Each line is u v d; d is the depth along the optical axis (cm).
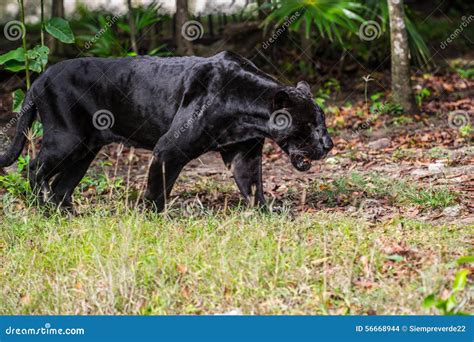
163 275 764
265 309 709
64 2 1914
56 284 770
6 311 747
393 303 710
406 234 871
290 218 924
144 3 1888
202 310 724
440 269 737
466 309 697
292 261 779
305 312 702
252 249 802
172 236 869
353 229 883
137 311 723
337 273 758
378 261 781
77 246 859
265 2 1831
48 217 988
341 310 703
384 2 1733
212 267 770
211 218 927
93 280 762
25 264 830
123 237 834
